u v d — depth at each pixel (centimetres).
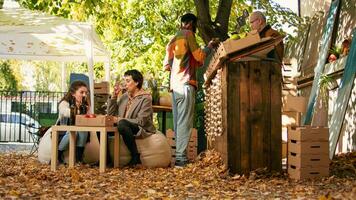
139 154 846
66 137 862
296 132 688
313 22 1369
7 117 2311
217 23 1276
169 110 1091
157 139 856
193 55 826
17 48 1465
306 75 1341
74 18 1449
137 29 1984
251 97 699
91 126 799
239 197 540
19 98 2314
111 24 1603
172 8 1802
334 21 1128
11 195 538
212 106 861
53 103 2227
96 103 1234
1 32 1042
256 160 698
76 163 863
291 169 693
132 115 865
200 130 1084
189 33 833
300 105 913
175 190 592
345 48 1007
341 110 875
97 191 579
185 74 834
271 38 686
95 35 1215
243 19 1023
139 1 1759
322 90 1061
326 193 559
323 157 680
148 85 1099
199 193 570
